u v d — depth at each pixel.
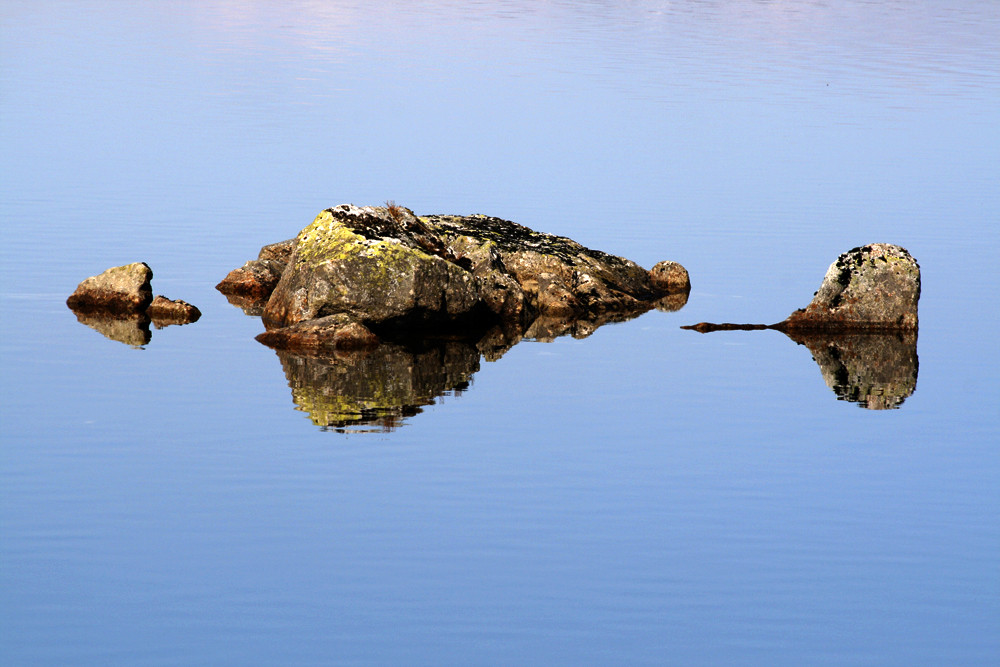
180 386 40.41
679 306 55.78
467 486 31.72
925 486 32.25
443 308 50.91
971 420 38.09
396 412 38.09
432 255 51.78
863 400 40.25
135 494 30.72
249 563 27.05
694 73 143.75
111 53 153.38
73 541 27.95
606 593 26.03
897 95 128.12
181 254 61.16
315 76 135.75
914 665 23.69
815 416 38.38
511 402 39.53
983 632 24.84
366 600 25.58
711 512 30.28
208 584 26.08
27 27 182.75
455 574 26.72
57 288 53.78
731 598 25.95
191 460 33.25
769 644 24.30
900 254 51.31
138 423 36.31
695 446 35.25
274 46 166.62
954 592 26.39
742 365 44.97
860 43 184.38
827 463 33.97
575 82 133.88
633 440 35.72
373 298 49.91
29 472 32.06
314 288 50.06
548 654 23.78
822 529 29.36
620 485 31.97
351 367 43.97
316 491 31.19
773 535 29.02
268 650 23.70
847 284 51.12
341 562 27.17
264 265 56.84
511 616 25.06
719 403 39.75
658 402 39.75
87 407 37.75
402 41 177.38
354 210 53.62
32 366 42.31
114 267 52.22
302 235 52.72
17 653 23.44
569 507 30.42
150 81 127.94
